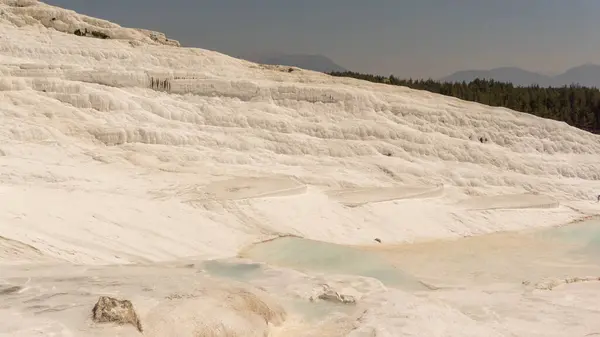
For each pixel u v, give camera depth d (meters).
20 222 13.42
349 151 28.88
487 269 16.50
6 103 24.08
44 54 32.25
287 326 10.14
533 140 35.62
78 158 21.48
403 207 21.95
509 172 31.08
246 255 15.91
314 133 30.02
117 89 28.33
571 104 68.81
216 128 27.91
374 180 25.84
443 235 20.58
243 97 31.89
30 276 10.06
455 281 15.05
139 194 18.55
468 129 34.78
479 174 28.95
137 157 22.92
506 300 12.98
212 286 10.33
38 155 20.69
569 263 17.58
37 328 7.52
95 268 11.27
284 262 15.50
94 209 15.77
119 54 34.69
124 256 13.86
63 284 9.62
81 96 26.38
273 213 19.02
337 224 19.62
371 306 11.37
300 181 23.69
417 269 16.05
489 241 20.27
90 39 36.84
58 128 23.42
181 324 8.37
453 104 38.81
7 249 11.75
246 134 28.03
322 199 21.00
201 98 30.83
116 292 9.23
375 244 18.78
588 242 20.55
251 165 25.00
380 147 29.89
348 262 15.97
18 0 40.31
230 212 18.36
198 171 22.73
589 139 37.25
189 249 15.48
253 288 11.05
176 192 19.33
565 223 23.67
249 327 9.03
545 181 30.05
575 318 11.70
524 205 24.61
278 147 27.61
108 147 23.72
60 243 13.20
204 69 36.25
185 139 25.83
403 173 27.41
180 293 9.49
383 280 14.57
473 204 24.22
